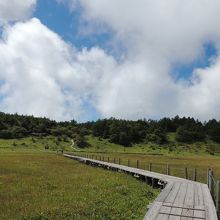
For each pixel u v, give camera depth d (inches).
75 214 678.5
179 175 1589.6
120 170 1807.3
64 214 680.4
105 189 1036.5
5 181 1192.2
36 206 748.6
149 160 3587.6
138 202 866.1
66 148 7588.6
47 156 3501.5
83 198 865.5
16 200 826.8
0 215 661.3
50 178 1312.7
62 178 1322.6
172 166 2466.8
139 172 1498.5
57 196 894.4
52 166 2003.0
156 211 611.8
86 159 2682.1
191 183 1067.9
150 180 1381.6
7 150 5600.4
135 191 1054.4
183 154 7652.6
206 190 897.5
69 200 834.8
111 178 1366.9
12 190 989.8
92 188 1051.9
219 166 2657.5
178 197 771.4
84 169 1873.8
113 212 717.9
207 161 3846.0
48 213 684.1
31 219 637.9
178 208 648.4
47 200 828.6
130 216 700.0
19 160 2496.3
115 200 858.8
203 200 737.6
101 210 725.9
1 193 935.0
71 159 3189.0
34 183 1149.1
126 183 1234.0
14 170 1631.4
